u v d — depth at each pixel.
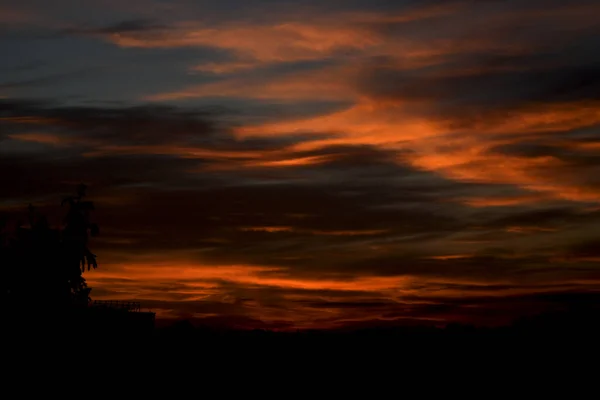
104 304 44.44
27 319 39.53
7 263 40.12
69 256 41.25
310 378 50.00
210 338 49.44
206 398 44.19
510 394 50.69
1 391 36.88
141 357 44.34
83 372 40.38
